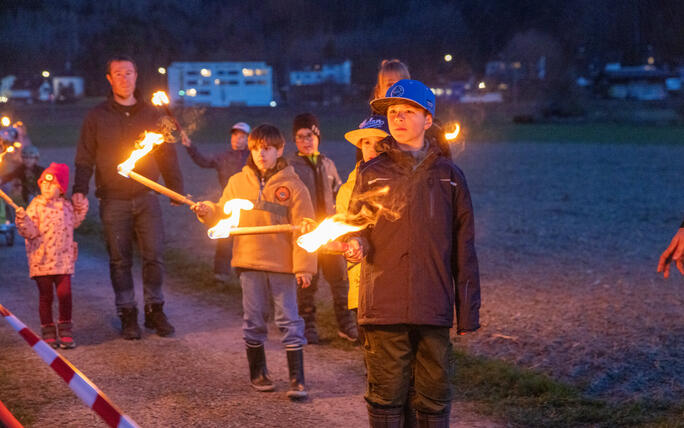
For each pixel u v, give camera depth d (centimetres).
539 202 1639
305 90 12331
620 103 9306
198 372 529
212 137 4375
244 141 843
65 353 574
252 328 488
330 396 483
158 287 638
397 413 329
